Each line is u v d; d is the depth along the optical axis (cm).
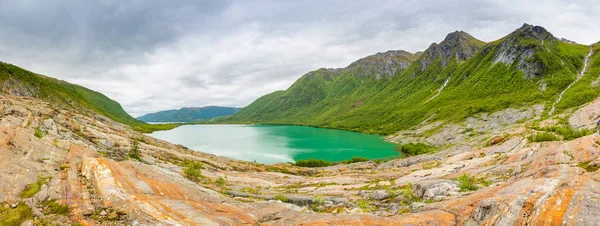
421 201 2528
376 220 1823
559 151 2548
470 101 17888
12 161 2089
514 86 17388
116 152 5147
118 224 1541
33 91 13262
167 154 6225
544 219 1319
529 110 13012
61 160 2486
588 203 1354
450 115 16300
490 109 14638
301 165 9050
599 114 7750
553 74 16700
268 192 3681
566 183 1644
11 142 2345
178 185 2319
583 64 18025
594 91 12056
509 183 2091
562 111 11450
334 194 3475
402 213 2144
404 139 15175
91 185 1978
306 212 2108
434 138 13638
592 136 2592
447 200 2159
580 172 1809
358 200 3014
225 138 17812
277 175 5544
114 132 7300
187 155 6738
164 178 2441
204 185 3834
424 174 4231
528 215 1402
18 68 14525
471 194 2119
